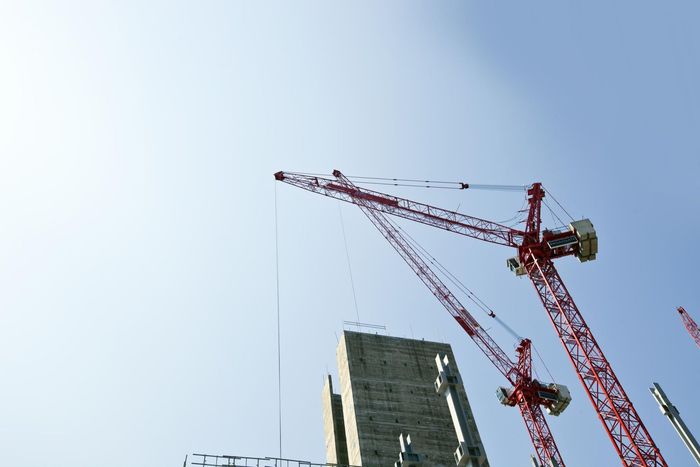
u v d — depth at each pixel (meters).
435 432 105.69
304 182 128.50
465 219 122.06
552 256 113.44
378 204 127.31
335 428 116.81
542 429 119.31
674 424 61.41
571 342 103.31
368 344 120.19
